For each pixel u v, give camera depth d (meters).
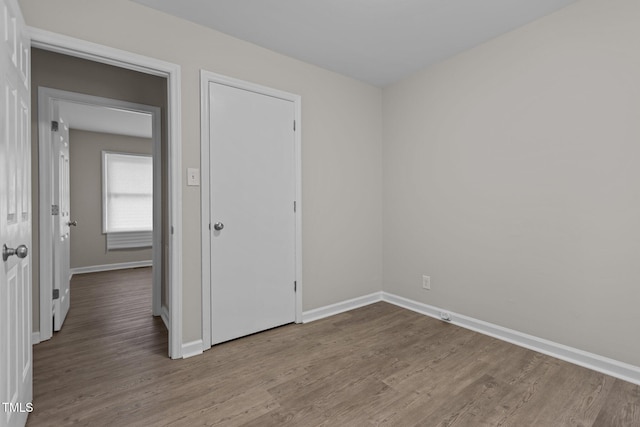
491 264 2.53
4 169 1.19
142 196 5.62
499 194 2.46
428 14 2.17
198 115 2.26
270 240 2.66
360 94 3.28
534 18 2.22
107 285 4.25
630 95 1.85
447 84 2.81
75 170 4.99
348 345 2.38
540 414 1.59
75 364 2.10
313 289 2.96
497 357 2.18
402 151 3.24
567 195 2.11
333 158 3.08
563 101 2.11
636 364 1.85
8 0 1.27
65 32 1.78
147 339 2.51
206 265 2.31
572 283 2.10
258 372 2.00
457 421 1.55
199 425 1.52
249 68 2.51
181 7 2.07
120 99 2.83
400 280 3.29
